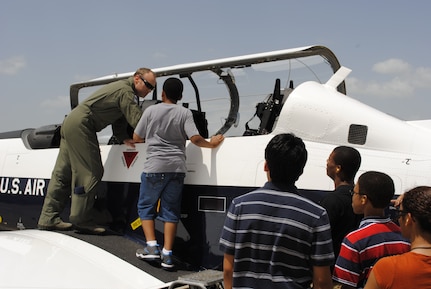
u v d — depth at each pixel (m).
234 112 3.88
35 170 4.45
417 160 2.97
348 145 3.18
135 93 3.58
